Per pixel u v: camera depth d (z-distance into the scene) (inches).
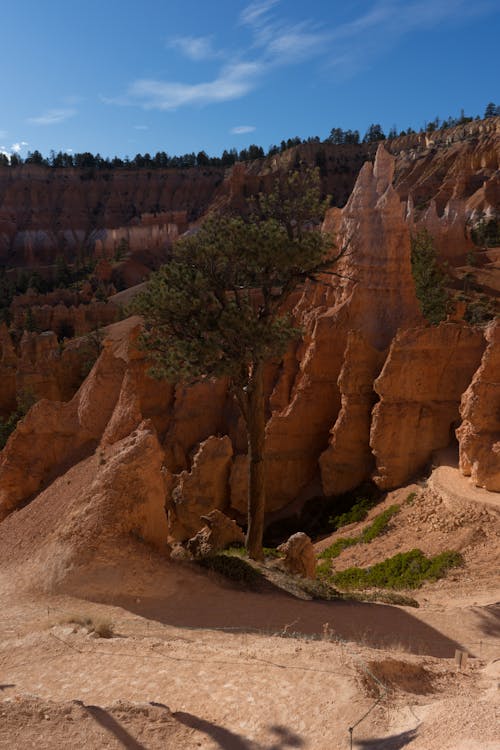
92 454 1088.2
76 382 2598.4
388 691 362.0
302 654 432.1
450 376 1309.1
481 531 1021.2
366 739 297.6
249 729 323.6
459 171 6919.3
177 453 1684.3
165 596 681.6
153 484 799.7
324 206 1034.1
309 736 308.5
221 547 935.7
